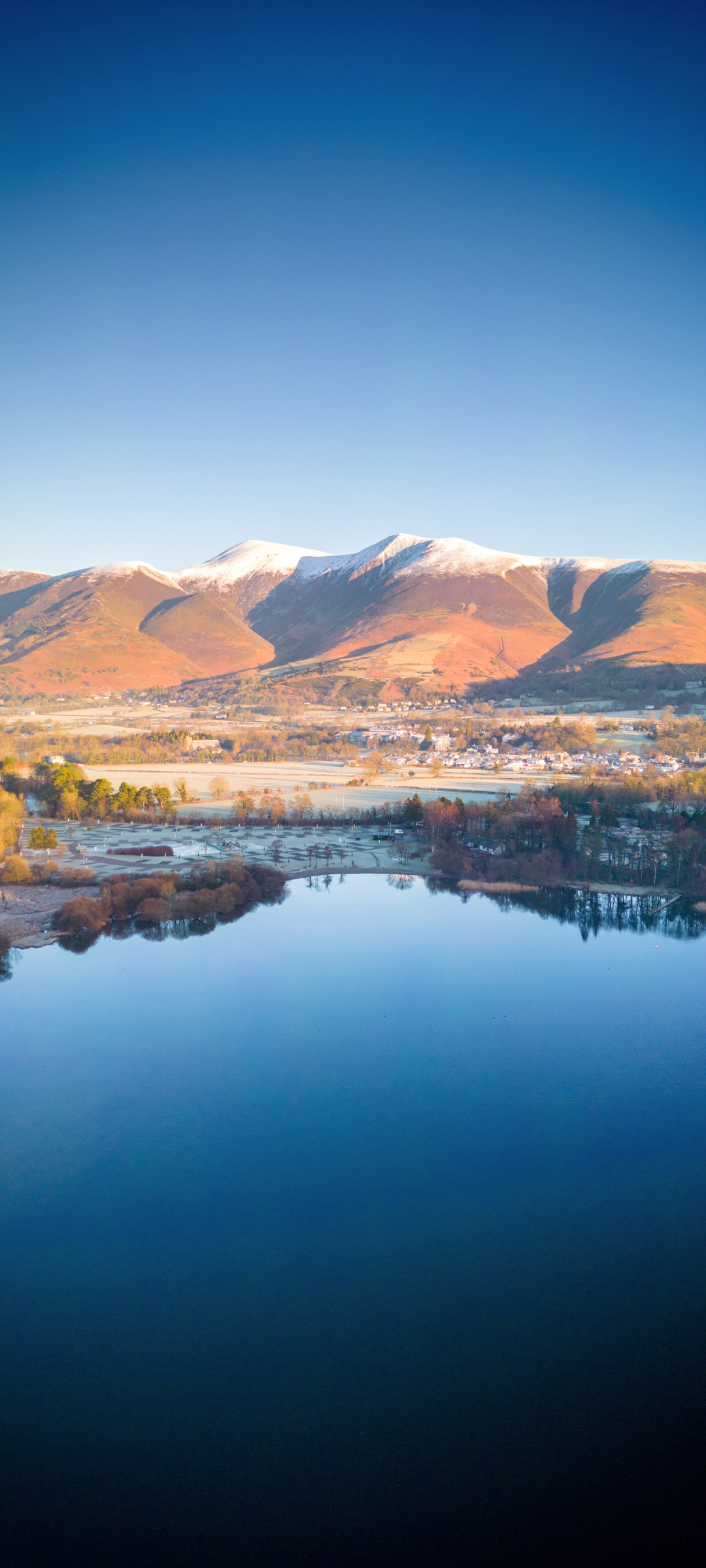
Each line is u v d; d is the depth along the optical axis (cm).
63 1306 10781
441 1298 10862
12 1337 10344
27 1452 9019
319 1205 12556
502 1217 12281
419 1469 8831
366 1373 9844
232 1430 9250
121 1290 11038
